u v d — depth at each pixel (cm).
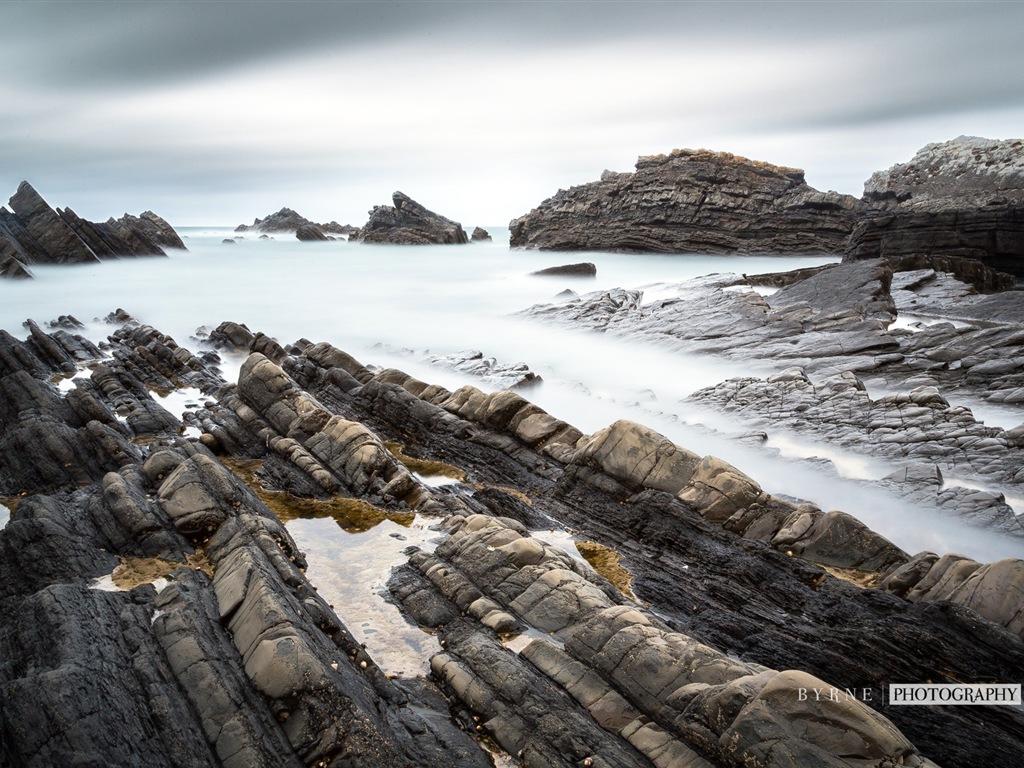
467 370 3112
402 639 1153
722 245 8731
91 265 6550
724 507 1518
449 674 1039
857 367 2850
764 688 867
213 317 4750
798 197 8612
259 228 16450
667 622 1255
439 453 2039
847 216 8356
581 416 2589
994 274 4375
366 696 952
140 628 1016
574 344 3788
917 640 1120
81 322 4275
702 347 3394
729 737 846
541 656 1052
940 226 4803
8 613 1150
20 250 6056
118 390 2464
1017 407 2342
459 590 1237
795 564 1347
